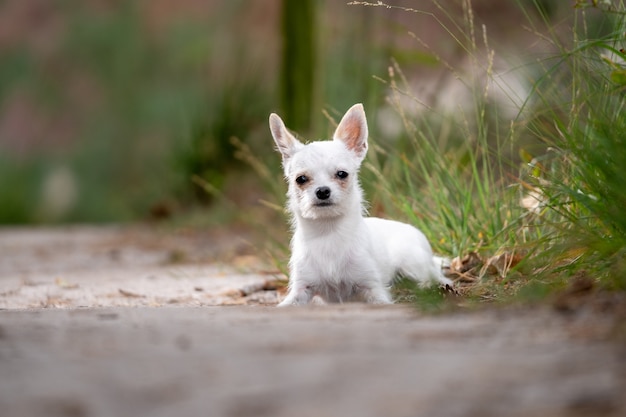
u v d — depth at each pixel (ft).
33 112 138.21
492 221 34.22
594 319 20.12
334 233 30.78
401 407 14.46
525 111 33.37
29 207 118.83
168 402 15.02
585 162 26.12
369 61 58.13
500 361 16.72
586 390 14.88
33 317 23.22
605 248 24.66
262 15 113.29
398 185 42.37
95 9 139.74
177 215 74.33
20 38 140.87
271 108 76.95
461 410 14.28
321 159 30.68
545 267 27.96
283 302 31.17
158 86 132.16
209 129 77.36
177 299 34.91
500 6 58.03
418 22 69.72
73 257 58.90
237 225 67.31
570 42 32.27
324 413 14.29
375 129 48.91
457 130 48.52
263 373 16.43
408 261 32.37
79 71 138.21
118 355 18.21
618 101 27.91
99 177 129.80
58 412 14.74
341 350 17.95
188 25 130.11
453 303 23.32
